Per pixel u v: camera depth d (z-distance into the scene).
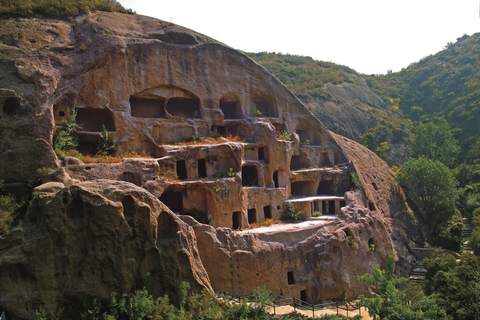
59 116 27.59
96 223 19.70
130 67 30.75
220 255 25.47
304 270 28.95
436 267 30.83
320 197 37.06
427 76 92.69
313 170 38.97
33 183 23.27
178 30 34.81
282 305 26.52
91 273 19.62
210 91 35.00
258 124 35.47
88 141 29.45
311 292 28.72
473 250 40.03
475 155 59.66
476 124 64.56
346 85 80.56
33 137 24.42
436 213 45.50
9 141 23.73
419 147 56.91
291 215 34.00
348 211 33.75
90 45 29.27
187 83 33.69
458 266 29.86
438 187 45.38
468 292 26.12
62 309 19.09
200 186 29.23
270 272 27.11
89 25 30.50
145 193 21.45
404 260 37.50
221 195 29.53
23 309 18.47
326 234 30.58
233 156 31.39
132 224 20.66
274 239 28.48
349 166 41.47
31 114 24.48
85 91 28.56
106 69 29.45
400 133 68.44
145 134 30.75
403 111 84.94
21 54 26.38
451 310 26.05
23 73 24.86
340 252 30.62
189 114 34.88
